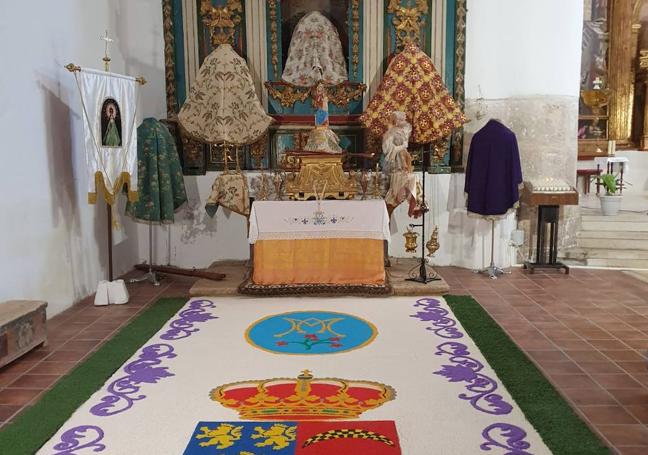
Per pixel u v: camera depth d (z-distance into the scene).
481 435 3.02
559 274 6.95
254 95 6.92
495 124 6.74
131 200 5.77
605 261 7.38
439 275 6.78
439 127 6.94
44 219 5.19
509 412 3.29
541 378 3.76
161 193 6.45
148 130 6.37
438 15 7.16
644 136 11.28
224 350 4.32
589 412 3.32
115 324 5.05
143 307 5.59
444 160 7.32
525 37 7.16
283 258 5.90
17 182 4.79
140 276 6.83
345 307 5.44
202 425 3.15
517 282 6.54
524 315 5.26
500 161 6.66
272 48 7.18
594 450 2.86
